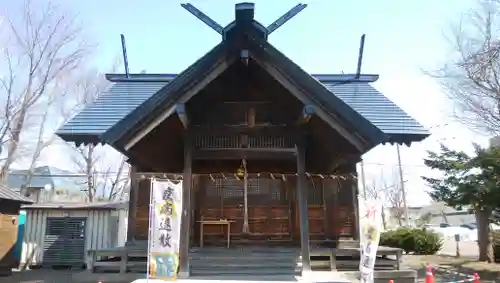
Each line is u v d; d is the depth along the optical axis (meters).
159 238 7.62
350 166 11.71
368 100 13.02
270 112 9.96
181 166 12.12
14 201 17.61
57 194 40.03
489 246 18.88
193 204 12.27
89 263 10.35
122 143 8.48
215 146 9.79
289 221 12.46
